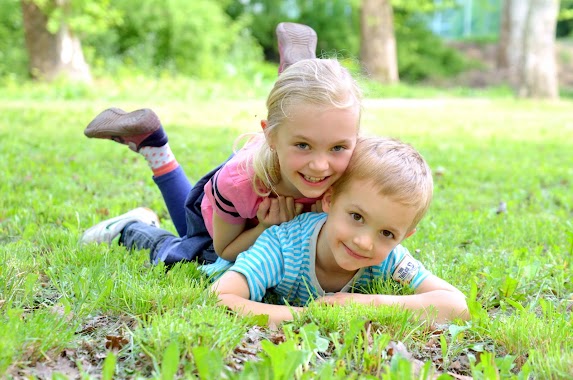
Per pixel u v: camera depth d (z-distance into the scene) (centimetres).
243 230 318
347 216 274
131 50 2091
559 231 452
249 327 254
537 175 767
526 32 2156
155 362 211
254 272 285
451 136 1155
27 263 306
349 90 271
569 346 245
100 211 457
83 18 1738
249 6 2948
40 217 423
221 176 301
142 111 363
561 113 1739
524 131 1295
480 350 244
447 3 2998
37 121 1034
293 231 297
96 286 277
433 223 457
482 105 1952
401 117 1480
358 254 274
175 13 2148
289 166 273
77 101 1485
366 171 268
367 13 2428
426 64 2939
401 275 304
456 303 283
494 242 427
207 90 1819
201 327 228
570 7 3634
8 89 1612
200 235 343
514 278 331
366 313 262
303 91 264
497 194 638
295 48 377
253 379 192
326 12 3033
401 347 236
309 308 267
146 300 264
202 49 2184
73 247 340
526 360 241
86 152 745
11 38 1972
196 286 287
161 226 441
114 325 250
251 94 1867
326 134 264
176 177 375
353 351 229
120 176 610
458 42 3406
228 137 963
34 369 212
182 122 1155
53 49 1741
